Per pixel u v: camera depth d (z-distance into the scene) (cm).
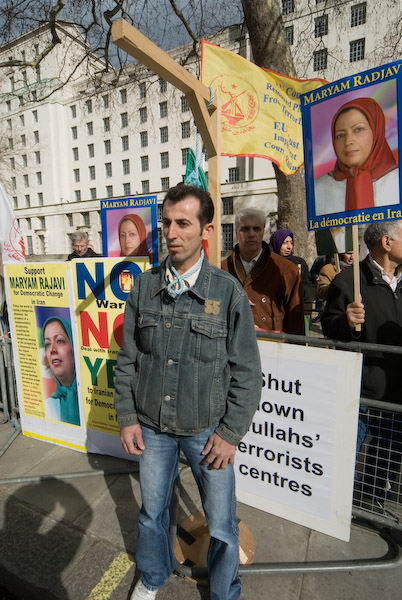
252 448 221
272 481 217
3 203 340
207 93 217
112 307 261
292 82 312
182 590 175
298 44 838
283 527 216
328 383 191
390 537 203
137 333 158
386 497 233
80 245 563
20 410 319
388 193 172
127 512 227
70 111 4597
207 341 139
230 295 141
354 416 186
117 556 194
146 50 166
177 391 143
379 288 204
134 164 4209
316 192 194
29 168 4959
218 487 148
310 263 814
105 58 788
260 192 3097
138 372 154
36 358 300
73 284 272
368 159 175
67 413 296
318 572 184
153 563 158
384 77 166
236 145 290
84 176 4703
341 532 198
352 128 177
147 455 155
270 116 303
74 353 281
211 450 142
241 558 188
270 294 261
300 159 338
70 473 263
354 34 2395
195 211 134
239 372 142
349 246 372
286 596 172
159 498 156
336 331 197
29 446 306
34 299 290
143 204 335
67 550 198
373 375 209
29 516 224
